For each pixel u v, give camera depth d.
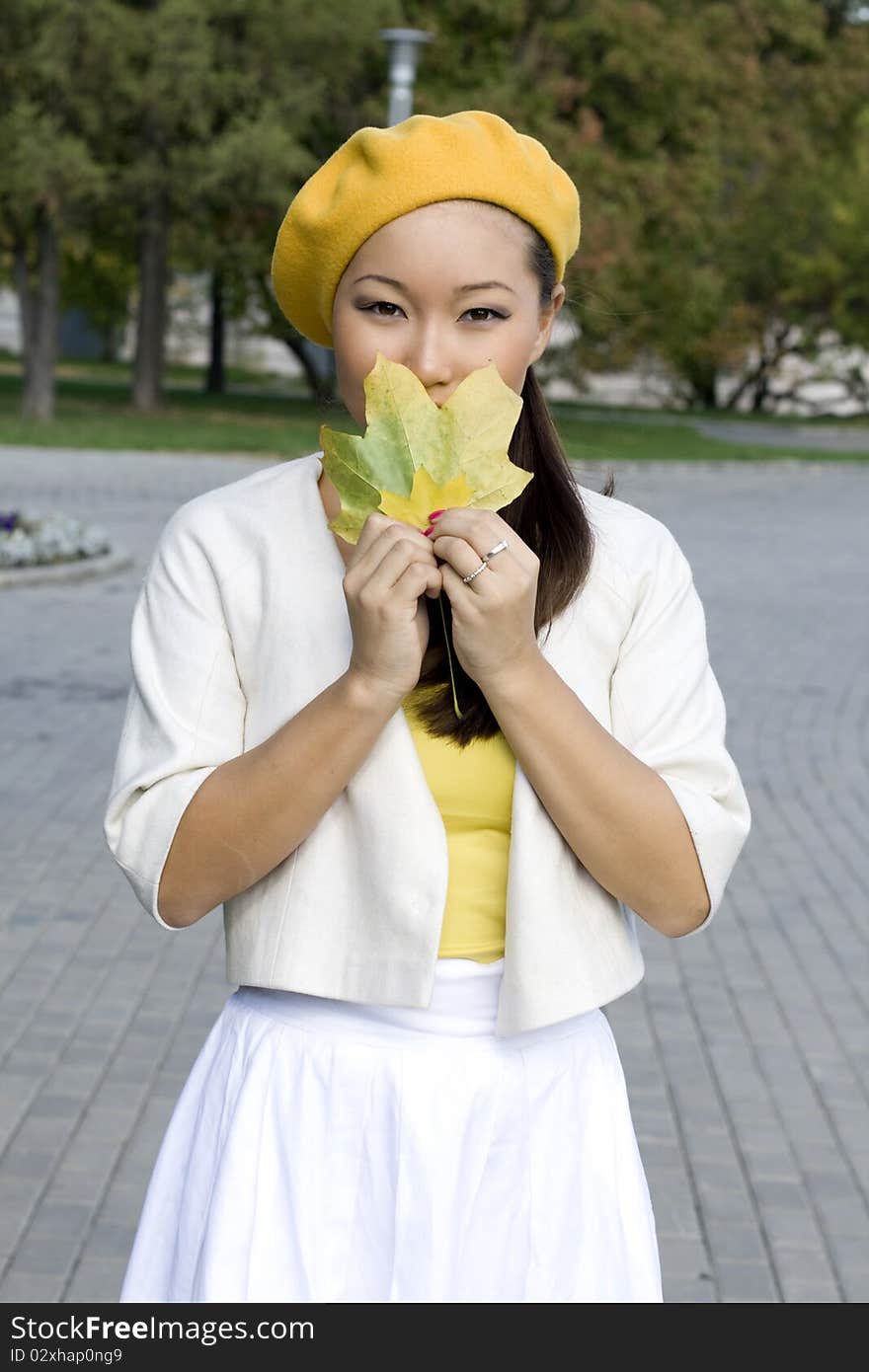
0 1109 4.03
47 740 7.83
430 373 1.56
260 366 52.12
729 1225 3.64
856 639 12.14
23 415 26.95
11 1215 3.54
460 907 1.64
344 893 1.63
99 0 23.91
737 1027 4.77
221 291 37.44
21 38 24.47
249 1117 1.67
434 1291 1.63
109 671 9.52
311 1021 1.67
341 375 1.62
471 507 1.50
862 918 5.81
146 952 5.16
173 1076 4.28
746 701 9.68
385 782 1.60
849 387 45.72
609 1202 1.71
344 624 1.65
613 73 30.00
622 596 1.69
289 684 1.64
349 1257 1.64
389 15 26.70
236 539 1.70
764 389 45.94
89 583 12.66
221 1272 1.63
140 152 26.09
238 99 26.28
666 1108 4.21
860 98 38.62
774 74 36.78
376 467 1.50
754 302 43.38
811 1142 4.07
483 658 1.50
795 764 8.19
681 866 1.59
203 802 1.59
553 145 27.64
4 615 11.16
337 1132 1.65
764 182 41.81
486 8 28.11
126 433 25.17
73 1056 4.36
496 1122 1.64
